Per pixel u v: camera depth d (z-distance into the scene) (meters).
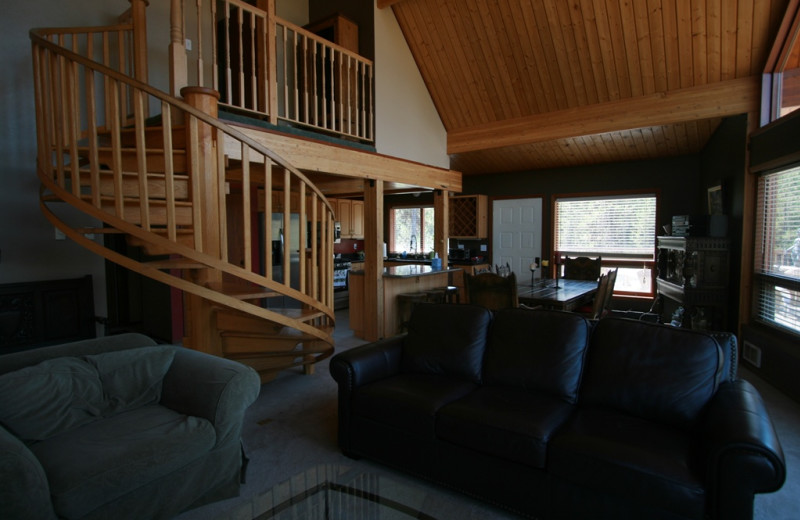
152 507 1.87
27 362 2.20
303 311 3.47
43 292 3.90
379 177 5.02
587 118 5.37
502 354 2.61
